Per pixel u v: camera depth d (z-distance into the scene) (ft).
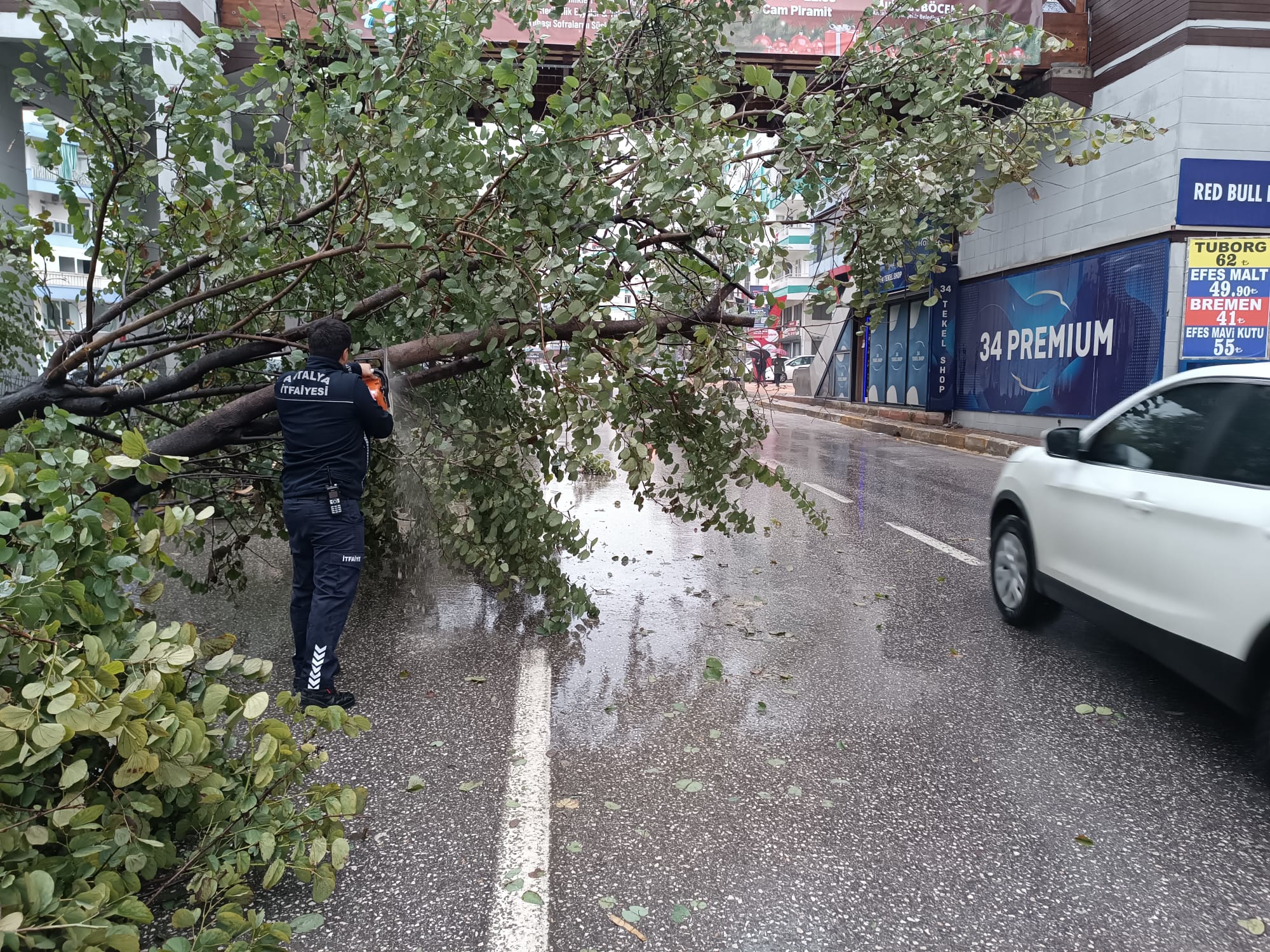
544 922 8.33
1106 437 15.08
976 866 9.37
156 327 17.19
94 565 8.41
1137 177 42.70
